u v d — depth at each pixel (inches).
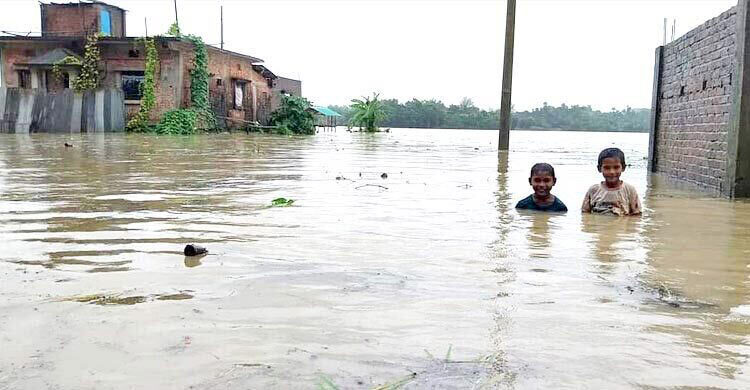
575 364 76.3
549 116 3048.7
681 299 105.2
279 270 121.1
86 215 185.9
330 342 83.0
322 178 310.7
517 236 162.7
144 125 1034.7
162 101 1055.0
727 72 300.0
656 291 109.9
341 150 607.2
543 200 216.2
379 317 93.2
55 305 97.7
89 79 1040.8
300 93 1923.0
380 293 105.8
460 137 1223.5
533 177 213.8
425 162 442.6
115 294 103.8
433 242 151.6
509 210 212.4
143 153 496.7
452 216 194.2
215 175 319.9
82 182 276.7
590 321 92.6
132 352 79.0
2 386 69.2
